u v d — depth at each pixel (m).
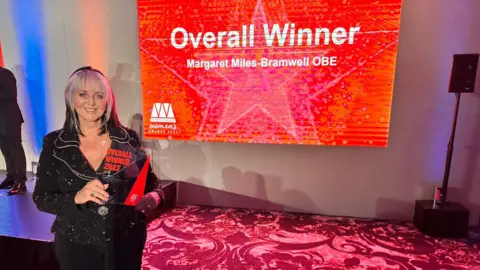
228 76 3.15
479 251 2.50
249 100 3.15
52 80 3.70
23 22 3.63
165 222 3.03
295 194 3.28
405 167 3.04
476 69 2.52
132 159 1.17
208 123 3.28
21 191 3.33
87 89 1.10
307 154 3.19
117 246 1.20
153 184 1.35
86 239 1.17
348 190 3.17
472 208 2.97
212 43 3.13
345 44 2.87
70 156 1.15
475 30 2.73
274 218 3.15
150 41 3.25
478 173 2.91
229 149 3.35
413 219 3.04
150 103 3.37
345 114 2.98
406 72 2.89
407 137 2.99
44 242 2.24
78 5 3.44
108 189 1.13
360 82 2.90
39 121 3.85
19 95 3.83
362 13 2.80
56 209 1.14
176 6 3.14
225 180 3.41
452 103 2.86
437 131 2.93
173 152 3.48
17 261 2.26
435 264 2.31
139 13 3.23
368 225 2.99
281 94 3.07
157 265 2.28
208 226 2.95
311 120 3.05
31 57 3.70
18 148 3.34
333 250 2.51
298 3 2.90
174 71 3.26
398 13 2.74
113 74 3.47
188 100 3.28
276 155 3.26
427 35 2.80
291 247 2.55
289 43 2.97
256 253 2.45
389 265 2.29
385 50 2.81
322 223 3.03
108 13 3.37
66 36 3.54
